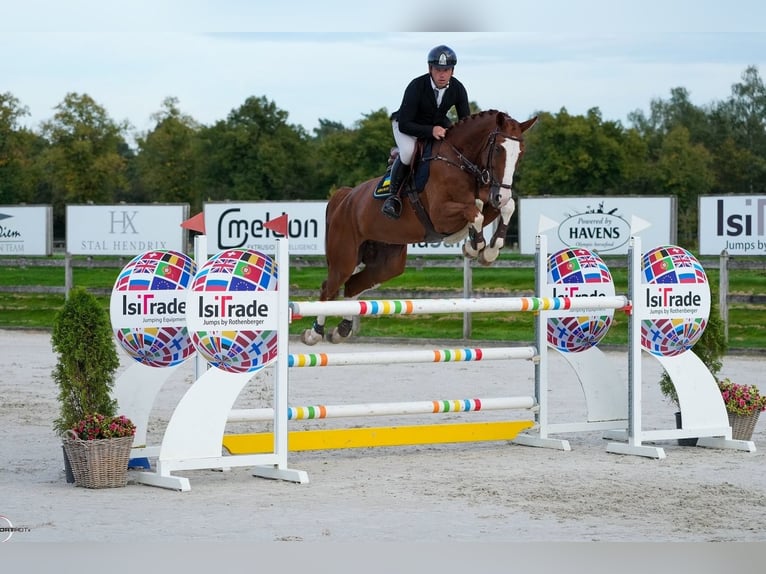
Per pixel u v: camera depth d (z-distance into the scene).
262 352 7.82
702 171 56.16
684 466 8.27
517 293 20.12
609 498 6.88
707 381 9.30
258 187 60.38
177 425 7.46
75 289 7.57
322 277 22.83
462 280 22.67
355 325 20.05
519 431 9.41
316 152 62.19
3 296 25.56
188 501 6.84
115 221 21.09
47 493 7.11
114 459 7.31
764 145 63.56
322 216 19.36
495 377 14.35
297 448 8.23
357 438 8.55
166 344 8.09
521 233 18.59
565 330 9.48
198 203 61.62
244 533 5.82
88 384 7.52
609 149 52.94
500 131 8.25
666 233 17.81
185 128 63.84
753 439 9.81
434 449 9.39
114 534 5.79
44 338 20.06
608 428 9.57
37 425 10.26
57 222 59.41
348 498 6.93
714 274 23.14
